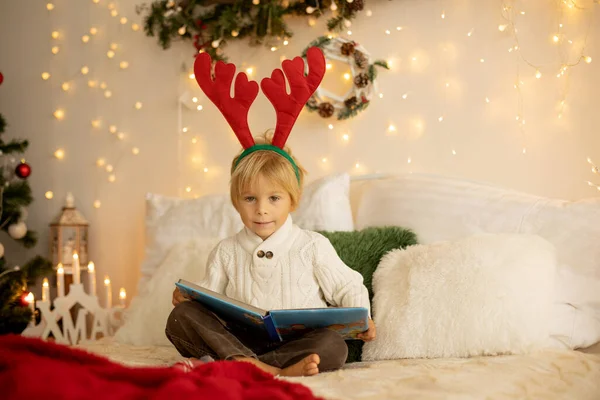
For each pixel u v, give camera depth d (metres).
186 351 1.64
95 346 2.13
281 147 1.85
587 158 2.35
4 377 1.03
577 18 2.38
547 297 1.76
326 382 1.34
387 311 1.86
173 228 2.53
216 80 1.89
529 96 2.44
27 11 3.24
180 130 3.00
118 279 3.10
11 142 3.04
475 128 2.52
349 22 2.63
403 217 2.23
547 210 2.01
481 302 1.73
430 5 2.59
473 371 1.45
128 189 3.09
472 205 2.13
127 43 3.09
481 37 2.51
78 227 3.04
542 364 1.54
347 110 2.67
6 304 2.66
